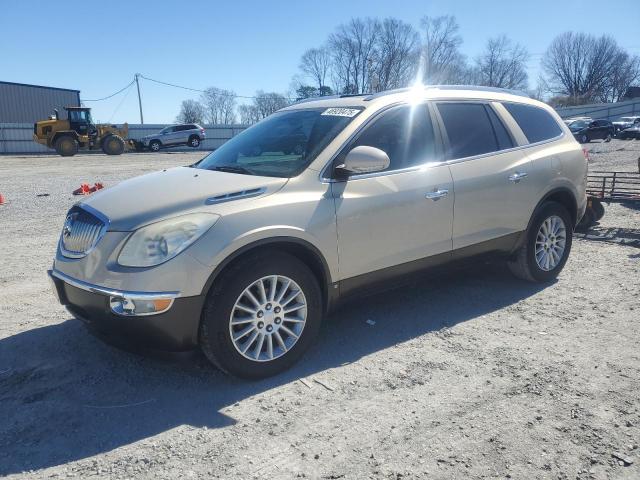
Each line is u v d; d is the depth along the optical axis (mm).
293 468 2711
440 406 3252
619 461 2730
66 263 3613
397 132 4301
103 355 3986
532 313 4711
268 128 4684
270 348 3607
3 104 47625
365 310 4820
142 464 2756
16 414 3215
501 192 4797
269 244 3553
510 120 5105
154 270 3209
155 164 25641
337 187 3889
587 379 3547
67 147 33125
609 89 88250
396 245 4184
